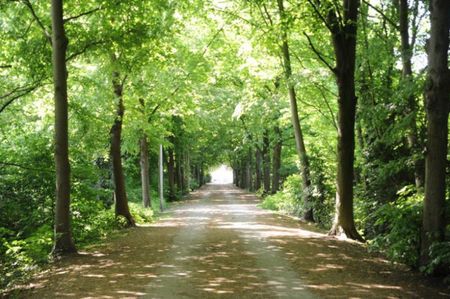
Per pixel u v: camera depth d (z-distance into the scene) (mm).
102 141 17844
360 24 16422
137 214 20406
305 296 7598
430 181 8703
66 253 11508
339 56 13859
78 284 8445
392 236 9109
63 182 11656
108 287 8219
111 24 13430
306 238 14250
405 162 11672
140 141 27125
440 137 8625
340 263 10312
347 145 14250
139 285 8359
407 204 9859
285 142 36656
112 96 16953
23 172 14445
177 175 48156
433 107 8633
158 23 14297
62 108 11695
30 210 14219
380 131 14094
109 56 14367
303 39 19453
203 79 21516
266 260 10719
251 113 27078
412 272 9141
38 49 13188
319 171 19969
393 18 15227
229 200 39094
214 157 68500
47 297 7578
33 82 14133
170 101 21781
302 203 21000
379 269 9633
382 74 15727
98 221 16156
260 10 17797
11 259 9859
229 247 12641
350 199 14383
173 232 16391
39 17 13391
